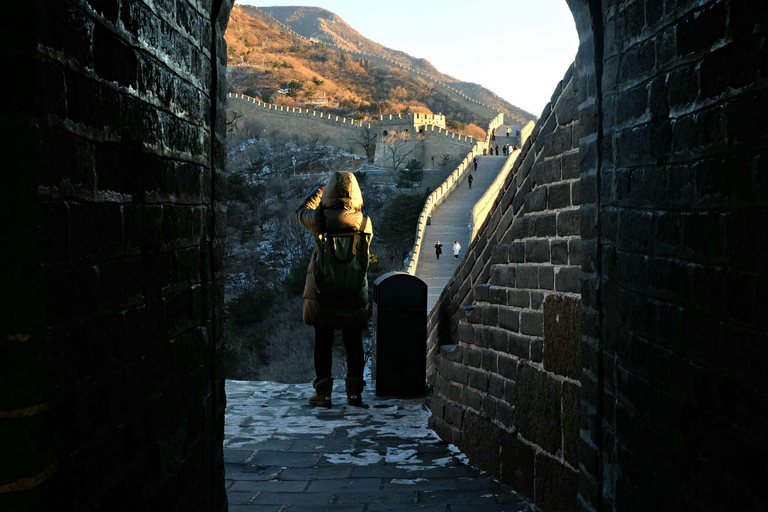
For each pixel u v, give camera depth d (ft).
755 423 6.15
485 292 16.90
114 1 5.95
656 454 8.48
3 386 4.62
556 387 13.11
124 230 6.26
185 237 8.30
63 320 5.02
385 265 155.74
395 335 24.67
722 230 6.75
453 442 18.37
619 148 9.87
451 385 18.92
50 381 4.80
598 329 10.77
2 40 4.57
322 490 14.69
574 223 12.51
